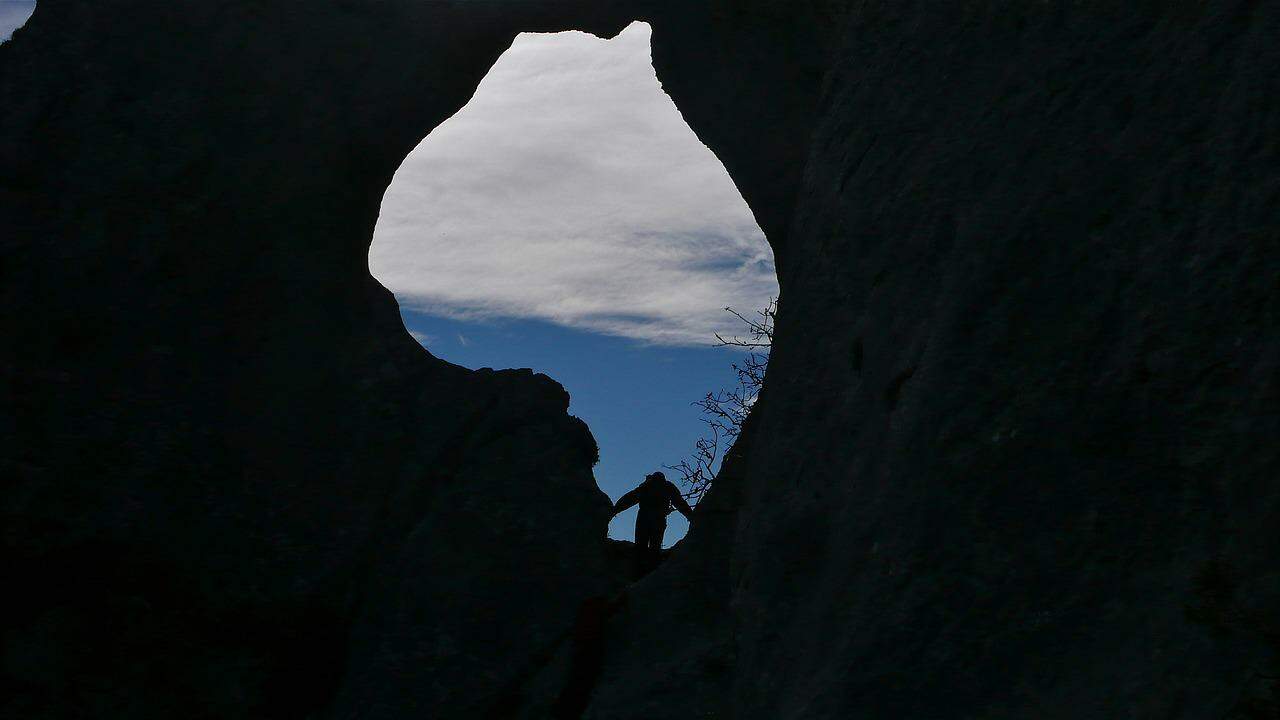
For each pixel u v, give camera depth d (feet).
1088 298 17.44
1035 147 19.08
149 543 29.32
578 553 30.86
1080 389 17.02
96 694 28.45
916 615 17.34
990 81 20.53
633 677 27.12
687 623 28.32
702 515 31.04
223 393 30.99
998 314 18.34
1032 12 20.47
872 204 22.02
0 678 27.99
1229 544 14.87
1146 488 15.97
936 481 17.99
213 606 29.58
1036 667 15.93
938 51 22.00
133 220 31.04
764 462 23.52
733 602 23.41
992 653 16.40
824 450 21.61
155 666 29.01
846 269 22.45
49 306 29.96
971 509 17.44
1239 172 16.37
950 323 18.88
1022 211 18.69
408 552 30.89
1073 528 16.42
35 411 29.27
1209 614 14.64
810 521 21.18
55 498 28.86
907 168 21.43
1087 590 15.98
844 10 29.86
